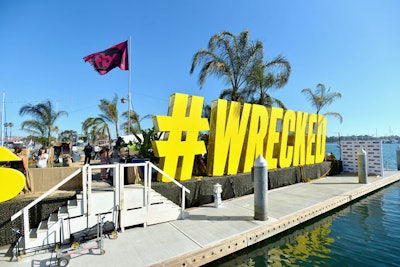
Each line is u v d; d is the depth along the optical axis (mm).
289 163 14250
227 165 11016
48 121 23891
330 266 5578
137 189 6996
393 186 14656
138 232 6492
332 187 12578
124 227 6641
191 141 9594
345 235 7320
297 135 14906
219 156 10492
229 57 14742
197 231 6531
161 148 8781
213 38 14500
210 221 7332
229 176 10523
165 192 8375
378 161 16312
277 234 7102
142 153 10688
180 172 9414
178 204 8648
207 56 14609
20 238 5879
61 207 6691
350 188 12250
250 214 8016
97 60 13570
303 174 14516
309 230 7734
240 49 14820
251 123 11844
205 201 9492
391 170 19078
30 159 18750
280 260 5867
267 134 12992
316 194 10922
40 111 23484
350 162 18219
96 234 6039
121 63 14156
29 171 7328
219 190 8953
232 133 10992
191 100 9680
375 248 6434
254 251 6301
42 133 24109
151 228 6777
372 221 8516
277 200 9805
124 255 5215
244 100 16109
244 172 11727
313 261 5809
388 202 11000
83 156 21156
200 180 9453
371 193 12781
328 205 9180
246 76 15000
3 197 5754
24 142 39188
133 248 5543
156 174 10055
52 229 5758
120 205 6605
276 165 13430
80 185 7992
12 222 6105
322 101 20750
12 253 5484
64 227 5895
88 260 5000
